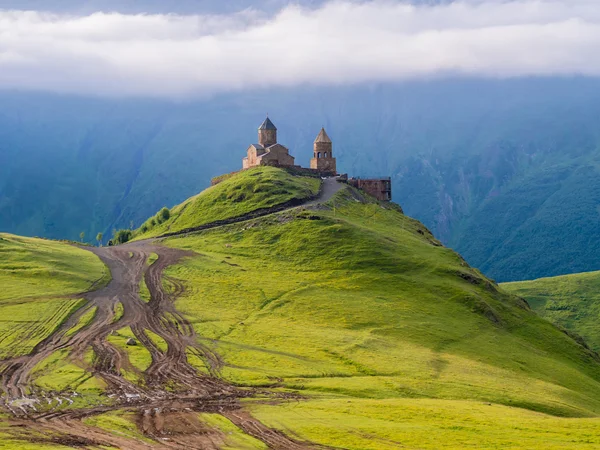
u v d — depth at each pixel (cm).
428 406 11512
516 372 16538
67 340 14700
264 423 10269
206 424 10206
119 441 9312
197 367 13575
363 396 12612
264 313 17662
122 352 14112
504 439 9500
